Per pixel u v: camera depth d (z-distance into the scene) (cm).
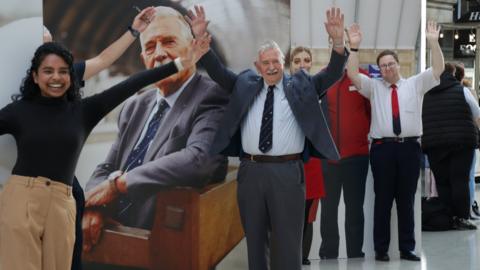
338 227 595
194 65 493
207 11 498
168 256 493
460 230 767
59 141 334
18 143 333
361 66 596
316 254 592
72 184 355
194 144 495
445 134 747
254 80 444
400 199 591
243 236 520
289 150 435
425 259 608
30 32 356
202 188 498
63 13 456
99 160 476
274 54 433
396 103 575
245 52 511
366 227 601
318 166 552
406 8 602
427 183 821
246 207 444
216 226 507
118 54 462
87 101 352
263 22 517
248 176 441
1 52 348
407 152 577
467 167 756
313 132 430
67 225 340
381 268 568
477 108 757
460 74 805
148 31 479
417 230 611
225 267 513
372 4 594
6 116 332
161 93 488
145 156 486
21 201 329
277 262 441
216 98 497
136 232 486
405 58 607
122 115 481
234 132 439
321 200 590
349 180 594
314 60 577
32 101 338
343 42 433
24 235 327
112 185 480
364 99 594
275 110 436
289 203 436
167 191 491
